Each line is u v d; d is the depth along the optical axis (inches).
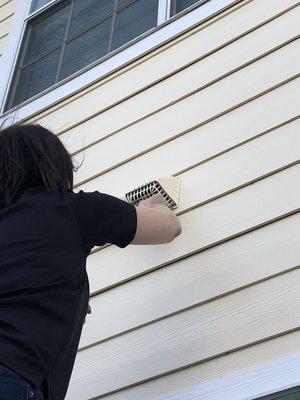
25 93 150.3
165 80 118.0
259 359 78.0
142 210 77.2
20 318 59.1
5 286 60.6
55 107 134.8
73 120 128.7
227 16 116.2
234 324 82.7
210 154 101.2
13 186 69.8
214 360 81.5
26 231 64.7
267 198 90.7
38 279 61.9
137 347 90.2
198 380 81.2
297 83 99.0
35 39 160.1
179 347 85.7
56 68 148.5
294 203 87.7
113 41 140.3
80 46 147.3
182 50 119.2
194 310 87.7
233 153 98.7
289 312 79.4
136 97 120.8
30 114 138.1
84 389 91.5
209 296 87.4
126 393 87.0
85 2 154.5
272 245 86.0
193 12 122.2
